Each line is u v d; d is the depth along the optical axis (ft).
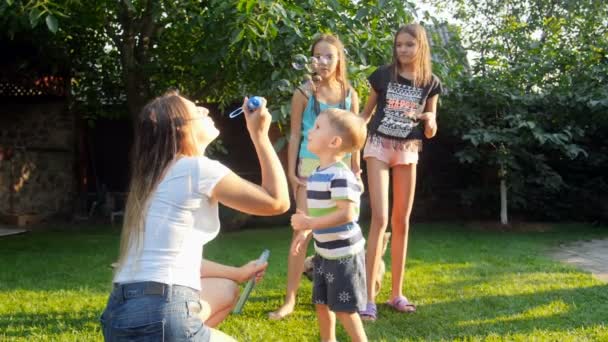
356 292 8.38
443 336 9.56
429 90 11.05
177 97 6.52
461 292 12.46
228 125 27.91
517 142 22.98
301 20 15.51
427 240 21.25
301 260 11.05
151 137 6.12
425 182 29.14
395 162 11.07
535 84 25.21
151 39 22.18
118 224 26.05
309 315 10.84
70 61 25.45
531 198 26.27
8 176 26.25
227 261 16.65
